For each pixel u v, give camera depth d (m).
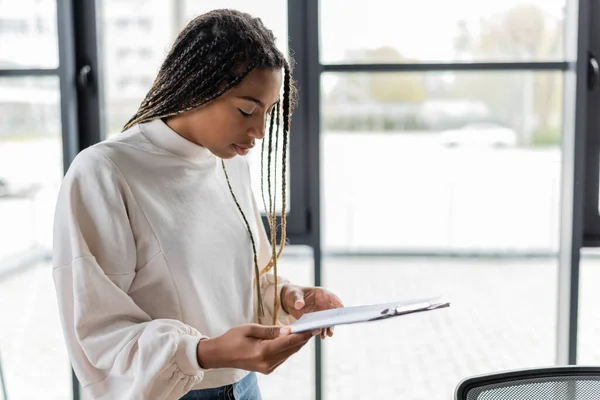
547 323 3.32
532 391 1.04
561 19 2.18
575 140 2.10
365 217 2.99
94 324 0.94
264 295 1.23
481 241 3.72
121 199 0.96
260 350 0.89
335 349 3.11
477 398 1.02
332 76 2.25
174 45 1.01
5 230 2.43
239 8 2.17
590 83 2.12
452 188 3.12
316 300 1.22
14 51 2.15
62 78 2.12
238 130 1.00
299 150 2.20
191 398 1.05
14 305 2.59
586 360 2.28
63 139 2.15
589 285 2.24
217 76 0.96
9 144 2.23
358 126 2.32
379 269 3.73
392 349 3.12
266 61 0.98
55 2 2.11
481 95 2.34
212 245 1.07
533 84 2.30
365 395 2.68
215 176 1.13
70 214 0.94
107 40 2.26
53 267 0.96
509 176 2.56
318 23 2.12
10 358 2.55
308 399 2.56
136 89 2.28
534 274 3.85
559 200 2.26
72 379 2.24
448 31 2.20
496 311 3.50
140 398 0.90
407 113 2.33
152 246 0.99
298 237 2.22
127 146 1.00
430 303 0.89
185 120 1.02
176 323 0.95
